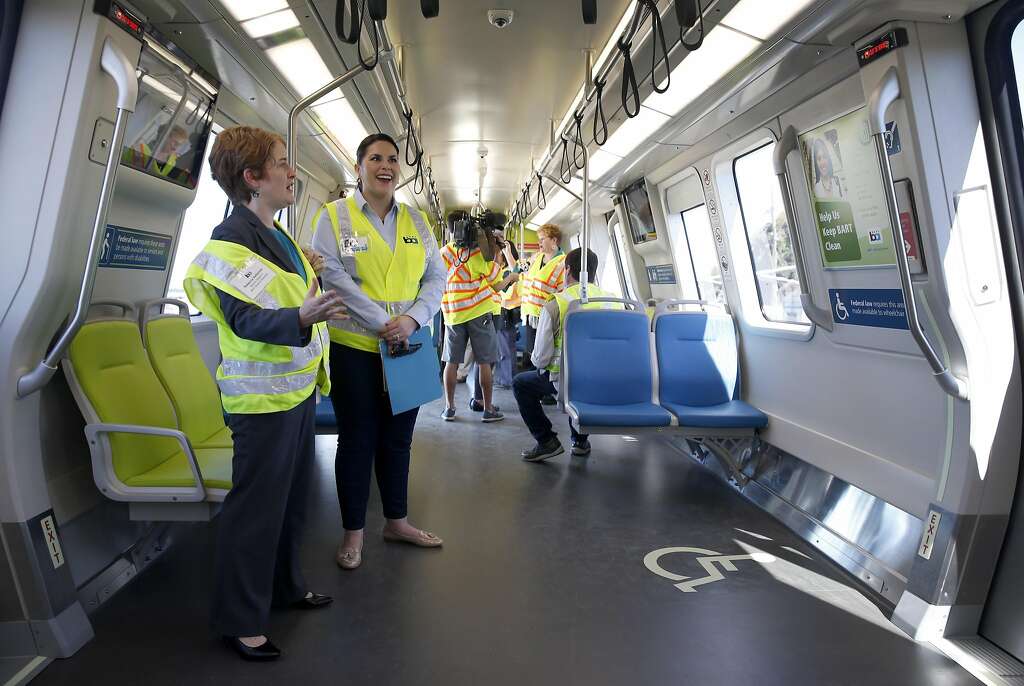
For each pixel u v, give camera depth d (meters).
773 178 4.44
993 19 2.37
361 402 2.96
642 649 2.45
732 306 5.05
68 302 2.38
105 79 2.28
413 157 6.73
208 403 3.44
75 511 2.67
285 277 2.18
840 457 3.66
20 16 2.21
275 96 3.94
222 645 2.38
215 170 2.22
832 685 2.25
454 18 3.78
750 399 4.84
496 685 2.19
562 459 5.23
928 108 2.46
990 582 2.60
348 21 3.07
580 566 3.20
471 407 7.12
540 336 4.98
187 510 2.65
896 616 2.70
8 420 2.23
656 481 4.70
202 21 2.84
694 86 3.71
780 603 2.86
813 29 2.71
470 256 6.28
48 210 2.20
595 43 4.16
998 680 2.32
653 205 6.54
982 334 2.50
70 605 2.38
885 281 3.24
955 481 2.59
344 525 3.09
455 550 3.34
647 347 4.88
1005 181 2.51
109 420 2.60
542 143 7.00
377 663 2.30
